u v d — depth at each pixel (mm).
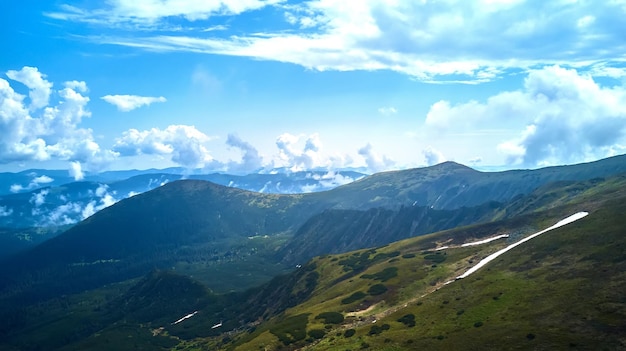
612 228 149875
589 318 100250
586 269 128250
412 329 125875
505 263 161500
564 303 111375
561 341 93625
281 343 151750
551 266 140875
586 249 142625
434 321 127562
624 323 93562
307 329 160000
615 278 115188
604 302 104750
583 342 91062
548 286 126125
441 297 148125
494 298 129875
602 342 89250
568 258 141875
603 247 138375
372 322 150000
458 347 104312
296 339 152625
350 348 122875
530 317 110312
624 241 135750
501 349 97312
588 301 108188
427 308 141000
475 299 134500
